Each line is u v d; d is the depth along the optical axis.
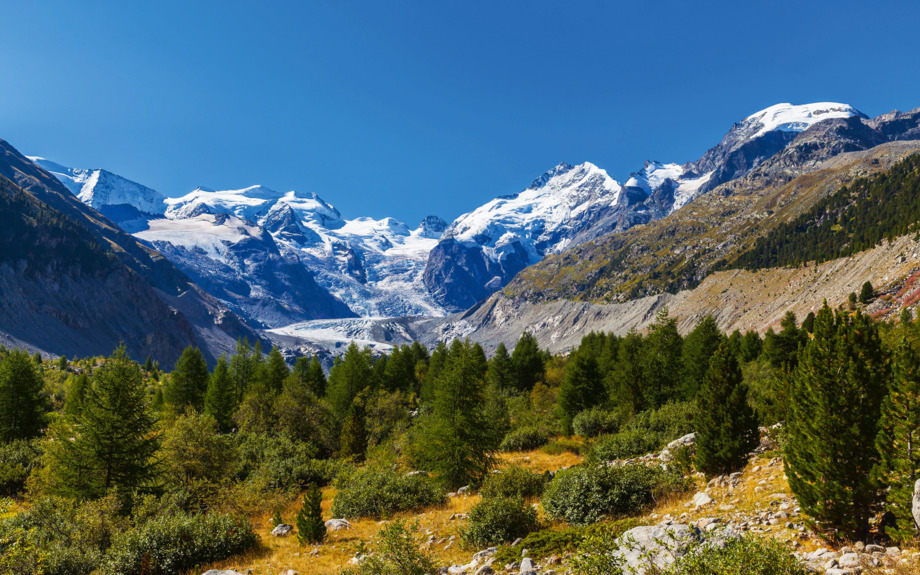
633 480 20.33
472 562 16.50
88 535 22.95
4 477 38.69
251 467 45.38
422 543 20.50
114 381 36.56
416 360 125.44
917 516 10.66
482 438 36.97
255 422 63.19
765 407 30.09
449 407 37.50
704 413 22.48
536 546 15.81
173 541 20.80
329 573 17.84
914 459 11.71
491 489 27.12
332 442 63.72
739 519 15.48
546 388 88.25
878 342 13.90
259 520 31.28
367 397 80.56
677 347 67.25
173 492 31.50
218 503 31.19
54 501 26.17
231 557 21.33
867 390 12.96
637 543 11.57
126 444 35.34
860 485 12.30
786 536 13.41
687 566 9.62
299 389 68.25
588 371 63.44
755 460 21.69
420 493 29.25
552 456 46.53
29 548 18.27
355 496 28.77
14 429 53.84
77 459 35.16
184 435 36.88
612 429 53.50
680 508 18.31
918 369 12.23
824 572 10.40
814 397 13.47
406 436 54.72
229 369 94.25
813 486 13.20
